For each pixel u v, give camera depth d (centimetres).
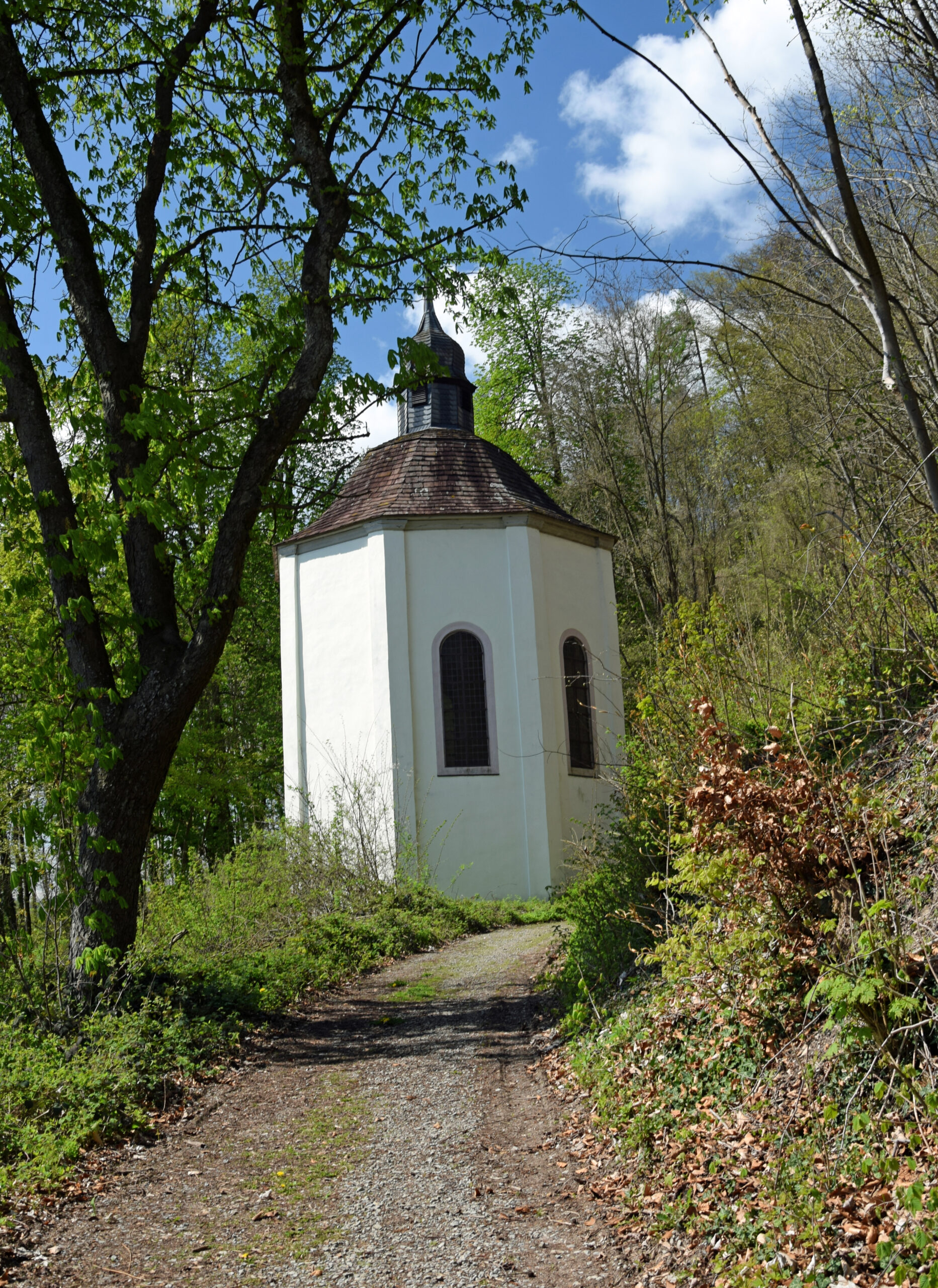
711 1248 392
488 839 1866
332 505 2141
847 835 509
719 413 2659
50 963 814
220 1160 570
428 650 1927
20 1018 733
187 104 1068
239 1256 441
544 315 3089
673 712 858
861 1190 374
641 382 2594
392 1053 789
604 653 2122
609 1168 504
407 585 1942
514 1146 559
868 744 686
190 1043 760
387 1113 641
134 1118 622
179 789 2083
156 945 953
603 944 833
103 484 908
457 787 1878
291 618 2094
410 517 1945
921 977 421
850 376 935
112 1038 708
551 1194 486
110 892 827
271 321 1062
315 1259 433
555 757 1914
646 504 2748
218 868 1570
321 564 2062
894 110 712
